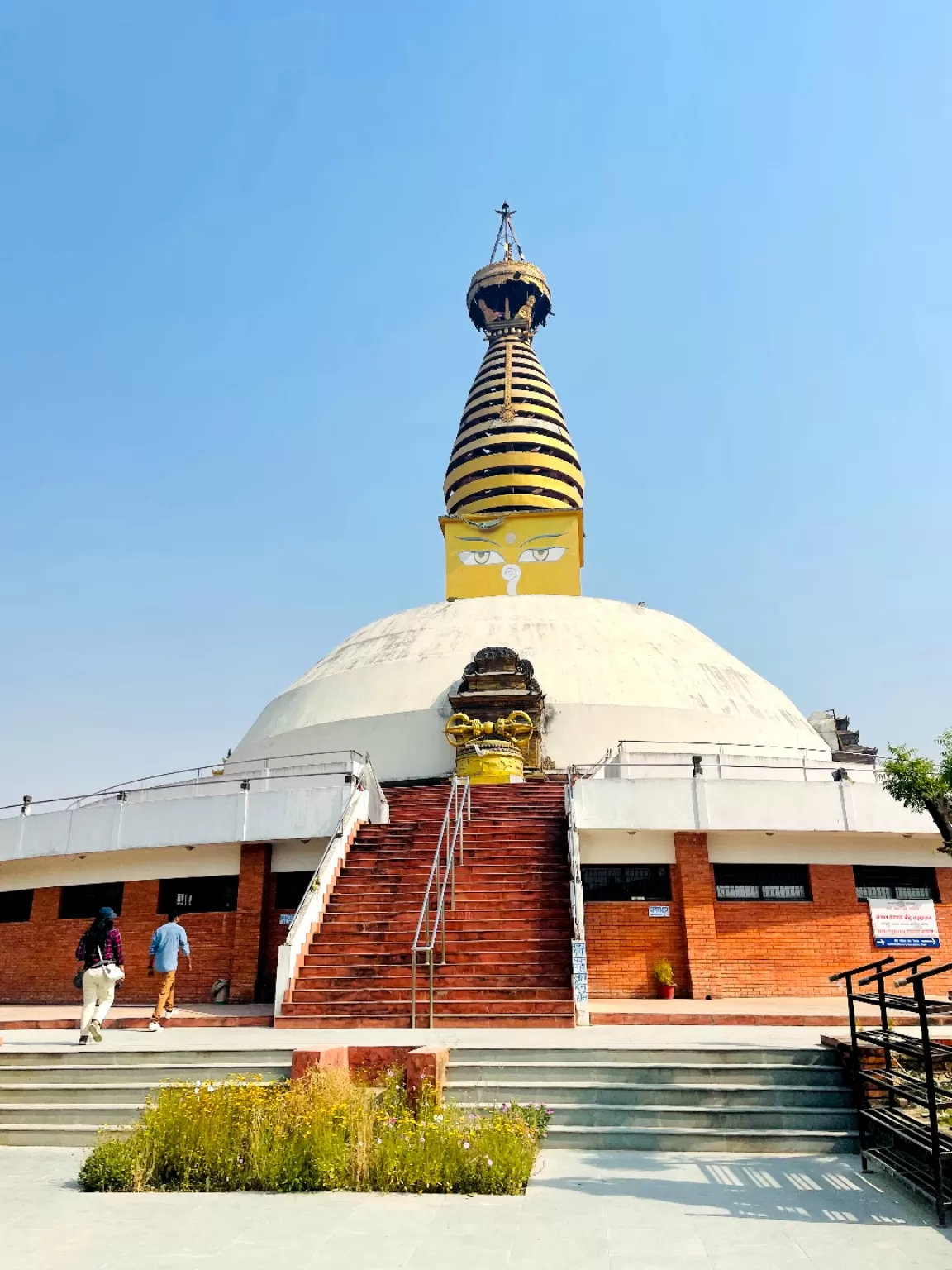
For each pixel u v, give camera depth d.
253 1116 9.45
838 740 37.84
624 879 19.67
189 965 20.34
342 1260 7.03
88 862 22.50
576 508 48.97
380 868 18.98
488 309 64.94
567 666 30.23
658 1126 10.38
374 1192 8.73
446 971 15.88
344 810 19.69
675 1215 8.00
